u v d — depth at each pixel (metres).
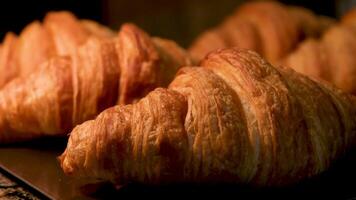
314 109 0.32
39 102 0.40
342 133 0.33
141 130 0.30
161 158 0.30
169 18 0.80
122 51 0.41
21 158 0.39
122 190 0.32
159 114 0.31
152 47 0.41
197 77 0.32
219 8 0.83
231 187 0.31
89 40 0.43
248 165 0.31
